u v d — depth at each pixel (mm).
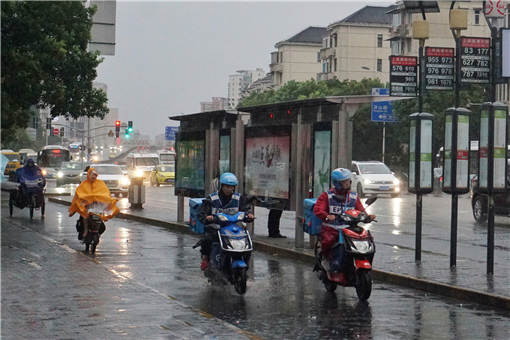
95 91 43031
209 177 19828
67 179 54625
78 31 40219
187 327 8305
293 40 141500
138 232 20359
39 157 77375
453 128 12695
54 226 21656
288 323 8758
